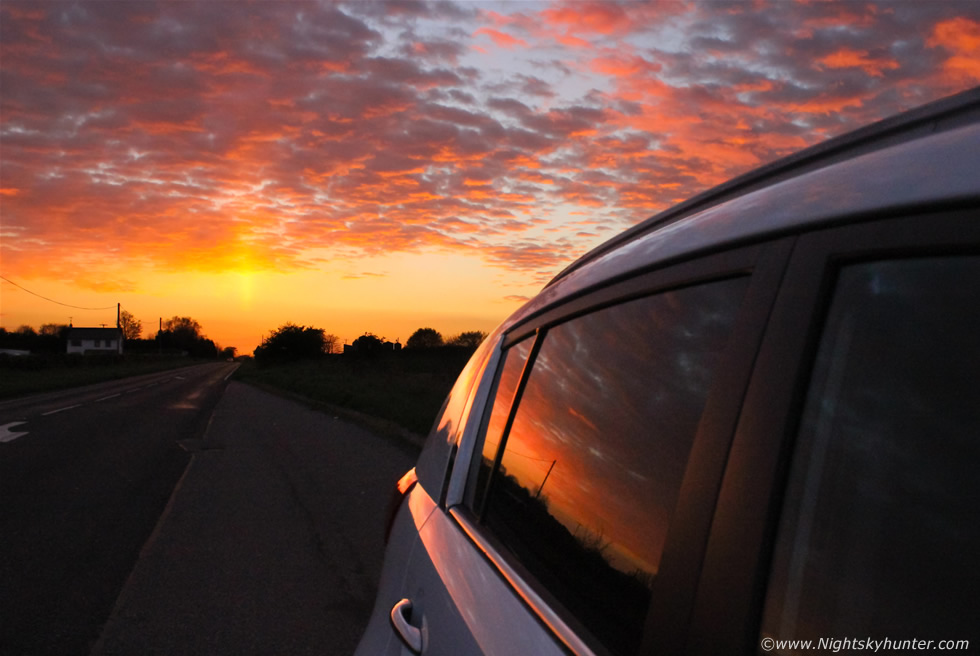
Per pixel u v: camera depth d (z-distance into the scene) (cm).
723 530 90
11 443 1199
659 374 120
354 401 1995
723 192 135
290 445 1199
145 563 541
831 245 88
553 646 115
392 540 236
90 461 1004
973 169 74
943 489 70
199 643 405
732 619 84
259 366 8012
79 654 390
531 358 183
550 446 155
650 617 99
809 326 87
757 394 91
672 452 109
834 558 78
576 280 173
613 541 117
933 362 73
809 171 108
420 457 269
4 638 406
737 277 105
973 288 70
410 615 181
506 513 165
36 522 653
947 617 67
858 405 80
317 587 496
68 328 12962
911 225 77
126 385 3931
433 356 4803
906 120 96
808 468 83
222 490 807
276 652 396
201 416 1808
